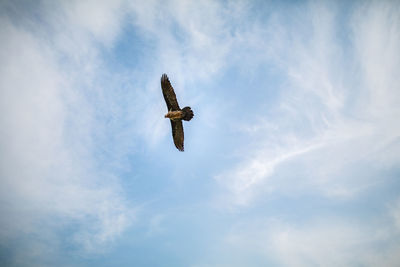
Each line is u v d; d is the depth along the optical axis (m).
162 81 22.12
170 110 22.83
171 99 22.53
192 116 22.44
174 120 23.23
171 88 22.09
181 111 22.25
